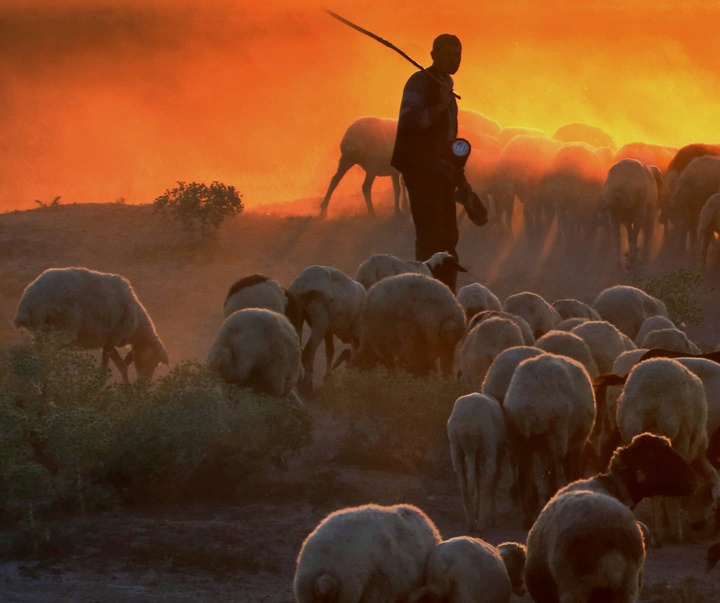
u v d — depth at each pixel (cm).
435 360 1538
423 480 1247
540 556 735
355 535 724
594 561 702
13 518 1030
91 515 1069
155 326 1994
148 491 1124
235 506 1134
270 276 2281
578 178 2406
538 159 2475
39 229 2567
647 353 1215
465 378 1368
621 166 2247
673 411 1043
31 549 947
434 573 735
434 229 1925
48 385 1188
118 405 1178
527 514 1089
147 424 1137
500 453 1070
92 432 1091
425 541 755
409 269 1803
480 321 1463
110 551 957
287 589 904
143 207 2750
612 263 2366
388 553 727
